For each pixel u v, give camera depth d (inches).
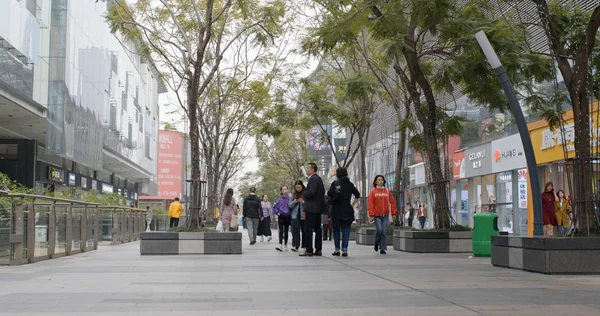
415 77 673.6
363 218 1103.0
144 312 269.1
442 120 717.9
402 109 1141.7
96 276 425.1
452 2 588.7
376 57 843.4
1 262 506.6
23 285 370.6
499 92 640.4
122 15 764.0
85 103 1572.3
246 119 1252.5
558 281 383.2
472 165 1347.2
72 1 1434.5
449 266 496.7
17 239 513.3
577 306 280.1
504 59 604.7
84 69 1561.3
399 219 902.4
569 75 471.5
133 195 3070.9
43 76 1338.6
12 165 1582.2
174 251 659.4
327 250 761.0
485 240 604.1
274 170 2787.9
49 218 596.4
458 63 622.2
